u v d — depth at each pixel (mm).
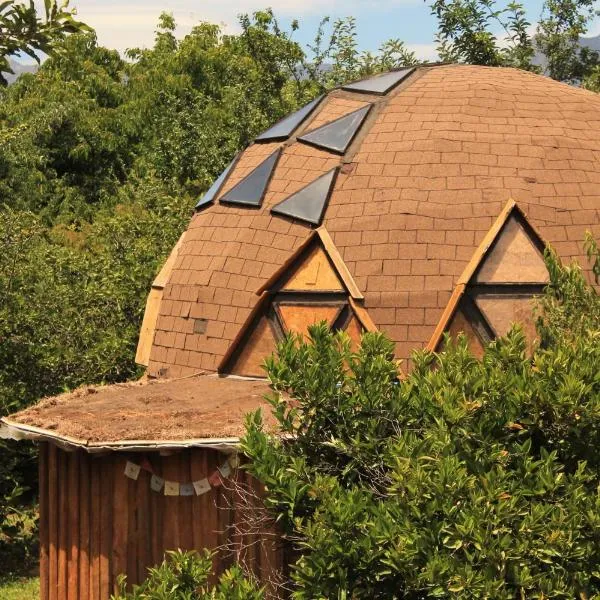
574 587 8000
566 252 13852
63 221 35875
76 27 8242
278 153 16000
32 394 18984
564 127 15117
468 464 8352
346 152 15273
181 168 33938
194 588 9234
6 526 18125
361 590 8570
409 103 15734
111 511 12055
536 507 7926
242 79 34406
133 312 20594
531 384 8484
